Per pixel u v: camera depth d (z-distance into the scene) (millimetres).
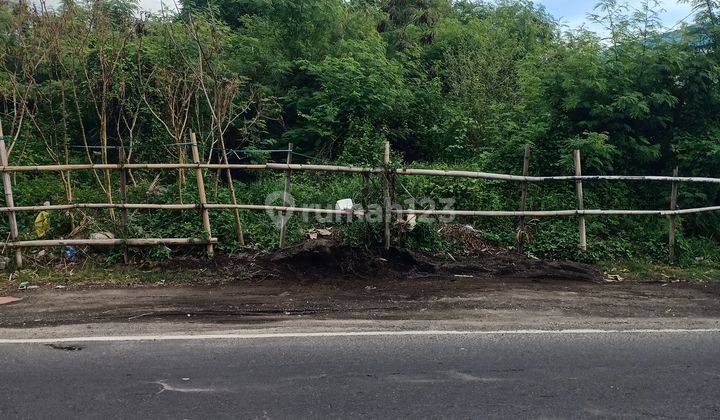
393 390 4277
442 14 19656
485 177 8797
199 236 8328
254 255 8281
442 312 6414
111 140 11305
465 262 8492
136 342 5285
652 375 4633
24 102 9094
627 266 8805
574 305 6781
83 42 9297
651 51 10477
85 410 3912
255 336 5480
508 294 7246
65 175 9336
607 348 5266
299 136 12336
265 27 13555
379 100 12320
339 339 5422
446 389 4309
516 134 11414
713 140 10227
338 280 7773
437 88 13742
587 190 10289
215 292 7137
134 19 10672
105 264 8039
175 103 9969
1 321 5914
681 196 10258
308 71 12820
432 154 13156
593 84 10227
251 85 12117
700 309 6688
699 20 10672
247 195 9711
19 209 7953
